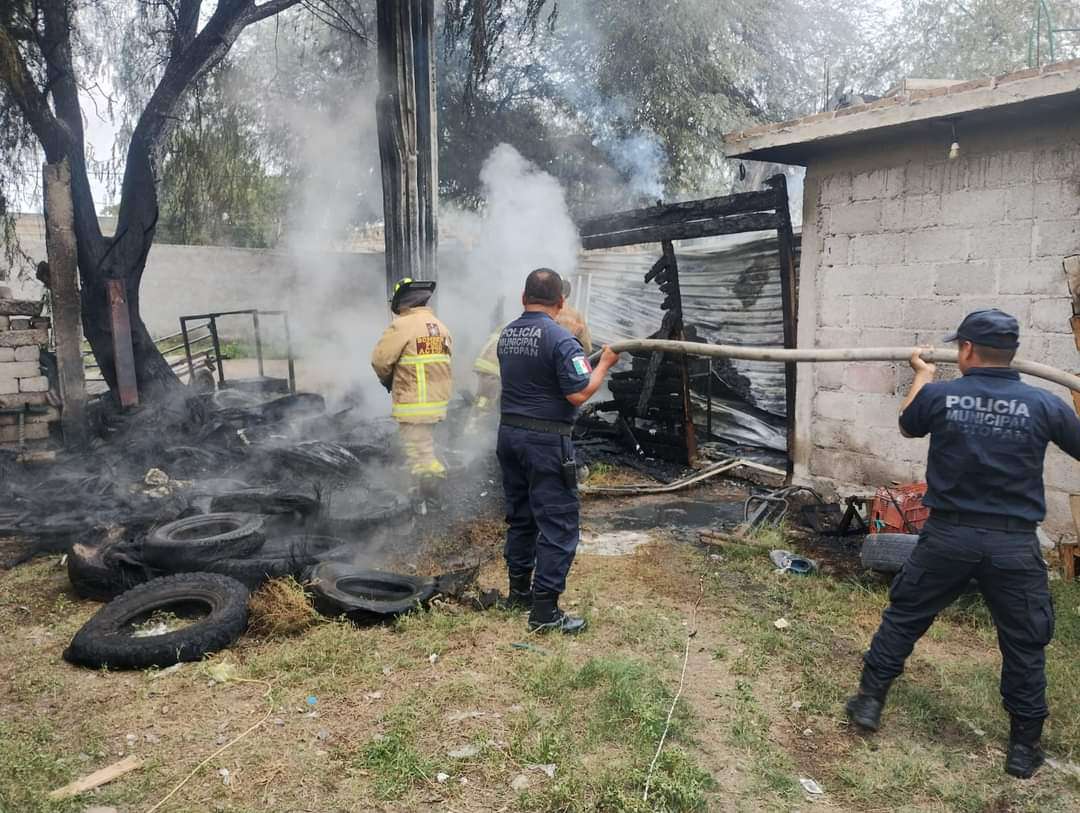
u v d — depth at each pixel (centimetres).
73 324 759
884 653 313
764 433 891
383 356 588
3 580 485
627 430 895
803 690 350
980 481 288
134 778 275
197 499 575
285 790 270
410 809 262
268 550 478
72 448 747
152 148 921
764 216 717
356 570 448
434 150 843
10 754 285
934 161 587
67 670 360
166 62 1034
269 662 362
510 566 435
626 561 534
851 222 644
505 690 343
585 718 320
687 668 373
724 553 550
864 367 644
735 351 408
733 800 273
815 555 548
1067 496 523
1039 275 534
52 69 875
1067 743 308
